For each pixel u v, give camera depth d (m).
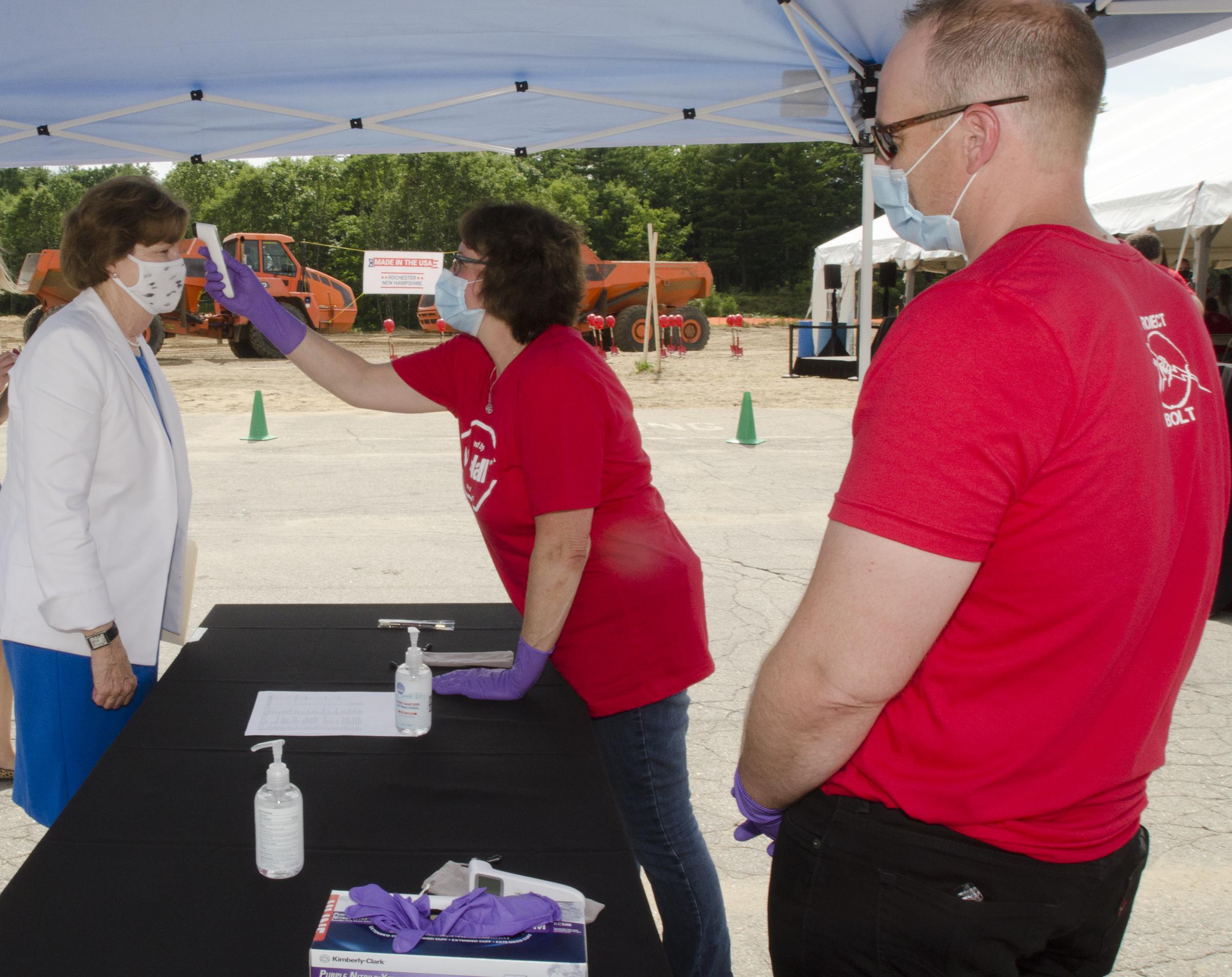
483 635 2.47
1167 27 3.45
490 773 1.72
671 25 3.37
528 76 3.87
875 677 1.16
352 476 8.93
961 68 1.24
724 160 61.62
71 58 3.31
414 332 31.45
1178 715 4.08
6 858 2.96
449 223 33.00
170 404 2.55
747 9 3.31
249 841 1.48
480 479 2.26
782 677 1.23
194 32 3.10
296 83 3.76
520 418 2.03
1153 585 1.17
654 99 4.27
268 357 22.38
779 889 1.42
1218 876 2.96
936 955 1.29
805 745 1.25
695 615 2.30
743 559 6.32
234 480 8.69
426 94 4.01
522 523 2.20
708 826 3.25
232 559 6.22
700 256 61.34
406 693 1.85
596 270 23.94
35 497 2.13
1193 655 1.31
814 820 1.37
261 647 2.35
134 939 1.24
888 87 1.34
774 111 4.34
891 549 1.12
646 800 2.28
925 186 1.33
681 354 23.56
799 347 19.47
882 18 3.50
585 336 23.62
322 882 1.38
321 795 1.63
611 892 1.36
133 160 4.52
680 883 2.30
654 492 2.32
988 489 1.10
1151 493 1.14
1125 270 1.22
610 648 2.24
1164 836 3.17
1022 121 1.22
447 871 1.37
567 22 3.24
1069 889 1.26
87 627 2.15
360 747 1.82
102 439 2.26
